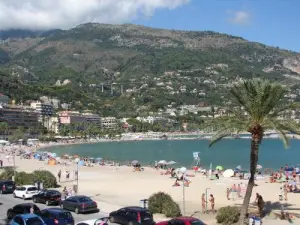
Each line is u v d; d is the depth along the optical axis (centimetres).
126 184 6812
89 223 3019
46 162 11162
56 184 6388
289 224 3628
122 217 3400
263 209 4381
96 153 17562
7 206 4422
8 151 15188
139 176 8119
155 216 3900
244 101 3428
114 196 5519
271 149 19375
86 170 9319
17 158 12388
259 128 3416
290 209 4484
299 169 9475
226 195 5647
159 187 6475
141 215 3334
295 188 6094
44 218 3250
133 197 5419
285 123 3412
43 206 4394
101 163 11356
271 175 7931
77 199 4094
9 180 5619
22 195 4922
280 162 12900
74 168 9688
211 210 4388
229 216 3594
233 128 3397
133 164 11244
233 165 11900
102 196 5512
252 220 3425
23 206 3534
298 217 3959
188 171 9031
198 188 6338
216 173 8038
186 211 4362
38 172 6378
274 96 3338
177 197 5478
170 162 10706
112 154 16975
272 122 3297
